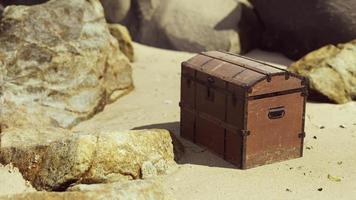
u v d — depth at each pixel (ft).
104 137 25.89
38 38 35.81
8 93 33.45
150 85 41.29
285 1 48.91
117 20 55.01
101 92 36.37
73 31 36.70
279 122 27.66
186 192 24.63
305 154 28.99
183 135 31.12
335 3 46.26
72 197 22.12
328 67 37.86
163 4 53.26
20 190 24.81
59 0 37.91
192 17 51.98
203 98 29.19
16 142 27.17
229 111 27.45
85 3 37.96
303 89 27.94
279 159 28.09
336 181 25.90
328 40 47.24
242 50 50.65
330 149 29.55
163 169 26.66
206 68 29.25
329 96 36.70
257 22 52.29
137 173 25.98
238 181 25.81
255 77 26.84
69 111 34.24
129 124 33.22
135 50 50.55
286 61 49.37
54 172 25.05
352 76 37.88
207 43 50.85
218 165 27.63
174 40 51.72
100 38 37.60
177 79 42.80
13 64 34.71
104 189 22.79
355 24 46.03
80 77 35.63
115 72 38.42
